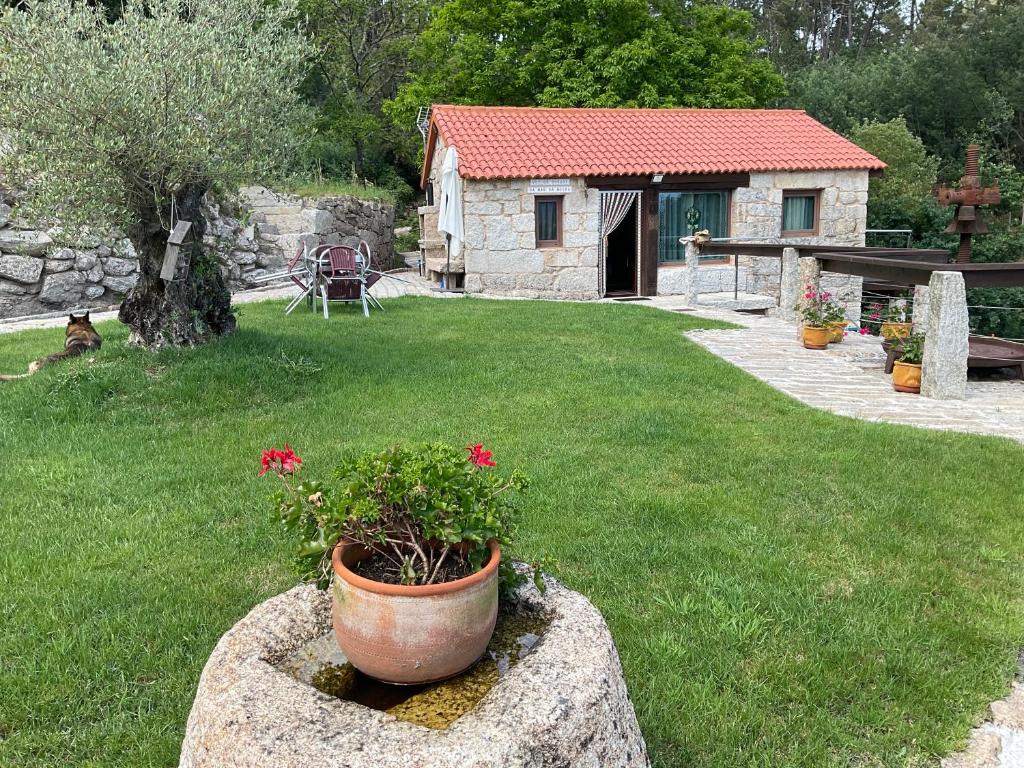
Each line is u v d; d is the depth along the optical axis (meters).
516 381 7.66
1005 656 3.15
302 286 12.07
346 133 28.58
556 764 1.87
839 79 37.66
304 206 18.28
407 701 2.09
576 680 2.03
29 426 6.05
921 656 3.12
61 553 4.02
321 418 6.34
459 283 16.50
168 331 7.49
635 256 17.11
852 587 3.69
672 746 2.67
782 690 2.92
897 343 8.49
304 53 7.74
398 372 7.93
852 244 17.59
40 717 2.76
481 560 2.21
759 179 16.92
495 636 2.39
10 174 6.57
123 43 6.56
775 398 7.25
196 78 6.64
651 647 3.18
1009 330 24.92
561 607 2.41
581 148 16.61
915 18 55.91
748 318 13.04
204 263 7.94
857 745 2.66
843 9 54.72
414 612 1.99
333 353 8.45
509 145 16.30
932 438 5.96
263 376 7.12
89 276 13.83
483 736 1.83
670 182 16.41
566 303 13.87
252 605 3.53
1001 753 2.64
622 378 7.82
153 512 4.52
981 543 4.16
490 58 25.12
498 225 15.77
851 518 4.45
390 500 2.15
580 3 24.23
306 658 2.30
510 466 5.23
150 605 3.51
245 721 1.89
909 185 26.67
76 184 6.14
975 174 16.08
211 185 7.54
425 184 20.42
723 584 3.66
